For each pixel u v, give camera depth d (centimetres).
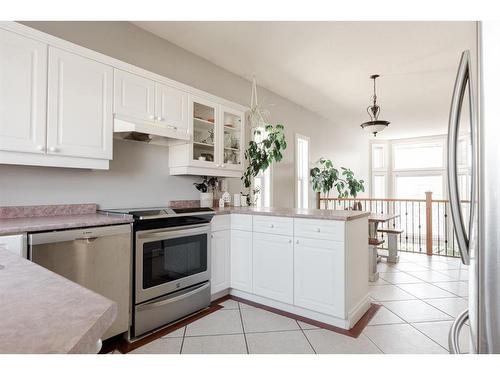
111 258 195
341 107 544
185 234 247
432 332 222
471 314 80
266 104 446
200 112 312
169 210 254
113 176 262
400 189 850
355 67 367
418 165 825
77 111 205
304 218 243
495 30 63
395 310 264
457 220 88
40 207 215
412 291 315
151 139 279
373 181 860
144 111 247
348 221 229
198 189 339
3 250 111
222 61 355
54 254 168
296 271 249
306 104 526
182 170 296
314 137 581
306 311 247
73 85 203
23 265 87
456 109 87
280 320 242
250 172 374
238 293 294
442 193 780
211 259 274
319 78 404
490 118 64
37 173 215
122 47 269
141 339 211
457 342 88
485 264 65
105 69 222
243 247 286
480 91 65
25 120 181
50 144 192
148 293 218
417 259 468
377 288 325
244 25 277
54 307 57
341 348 197
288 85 433
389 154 868
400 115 598
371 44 308
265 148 382
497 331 64
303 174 549
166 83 265
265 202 450
